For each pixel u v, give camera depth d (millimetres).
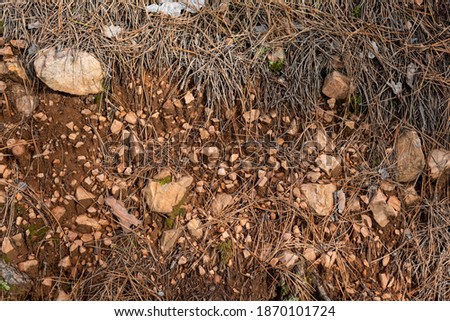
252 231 1042
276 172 1065
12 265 976
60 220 999
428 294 1060
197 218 1032
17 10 1043
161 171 1035
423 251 1078
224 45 1082
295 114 1085
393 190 1090
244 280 1021
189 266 1014
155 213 1021
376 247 1067
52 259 990
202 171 1052
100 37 1051
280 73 1091
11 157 1014
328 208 1060
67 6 1057
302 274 1024
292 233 1048
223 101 1068
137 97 1052
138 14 1078
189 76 1063
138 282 998
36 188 1008
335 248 1047
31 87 1029
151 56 1063
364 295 1041
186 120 1062
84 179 1015
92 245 999
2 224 986
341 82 1084
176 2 1096
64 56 1024
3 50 1024
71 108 1032
